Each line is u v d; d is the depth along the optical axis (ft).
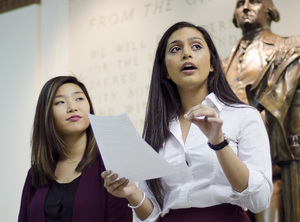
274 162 15.60
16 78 22.06
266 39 16.67
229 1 17.98
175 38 8.65
